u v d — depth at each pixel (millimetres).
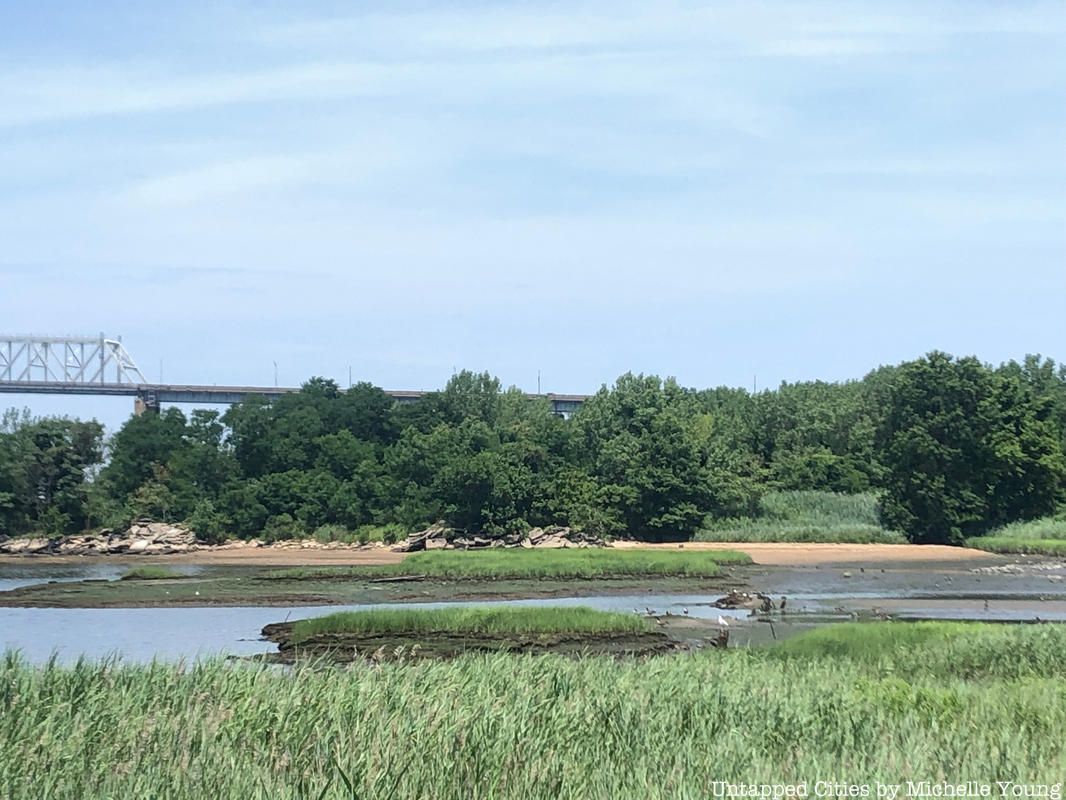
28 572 94750
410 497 124250
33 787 16156
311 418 139750
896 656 34719
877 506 125688
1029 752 19812
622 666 29094
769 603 59906
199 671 23938
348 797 15328
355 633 47750
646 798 15992
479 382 155750
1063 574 84938
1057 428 127625
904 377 118812
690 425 134125
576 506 117312
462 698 21438
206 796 15523
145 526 124688
